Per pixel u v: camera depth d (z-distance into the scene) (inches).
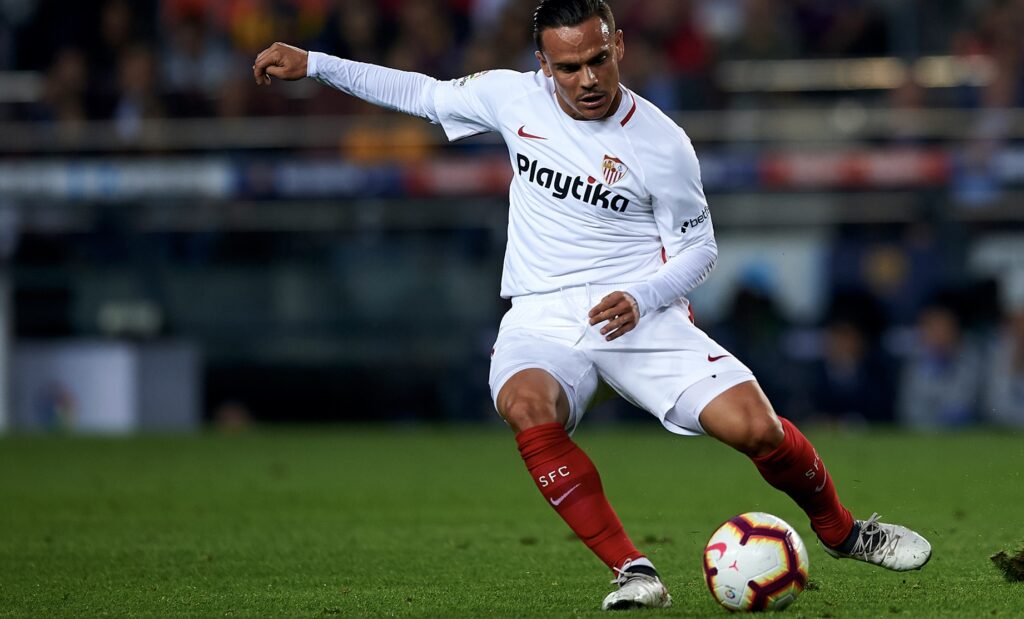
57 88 2075.5
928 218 1953.7
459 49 2158.0
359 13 2148.1
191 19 2191.2
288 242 1988.2
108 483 1295.5
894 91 2112.5
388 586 706.8
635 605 607.2
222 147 2015.3
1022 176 1941.4
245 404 2030.0
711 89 2023.9
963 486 1202.6
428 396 2021.4
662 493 1187.3
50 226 1964.8
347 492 1214.3
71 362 1916.8
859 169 1929.1
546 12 616.7
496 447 1665.8
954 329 1904.5
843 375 1903.3
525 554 830.5
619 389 665.0
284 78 701.3
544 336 661.9
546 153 658.2
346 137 1996.8
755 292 1942.7
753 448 626.5
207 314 1980.8
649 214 662.5
